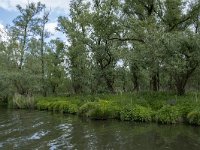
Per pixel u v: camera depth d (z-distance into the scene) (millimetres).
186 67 31406
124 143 20812
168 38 30828
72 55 53812
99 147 19984
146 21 36875
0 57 56281
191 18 38969
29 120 32688
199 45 29781
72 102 39688
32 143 21500
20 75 53156
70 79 57312
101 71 46500
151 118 27969
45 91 58719
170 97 32281
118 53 42625
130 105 30484
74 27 52531
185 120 26500
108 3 41656
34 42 58594
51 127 27812
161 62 31625
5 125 29562
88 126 27594
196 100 29078
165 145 19969
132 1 39719
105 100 35062
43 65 58781
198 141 20578
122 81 51844
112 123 28453
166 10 38844
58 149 19672
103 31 42438
